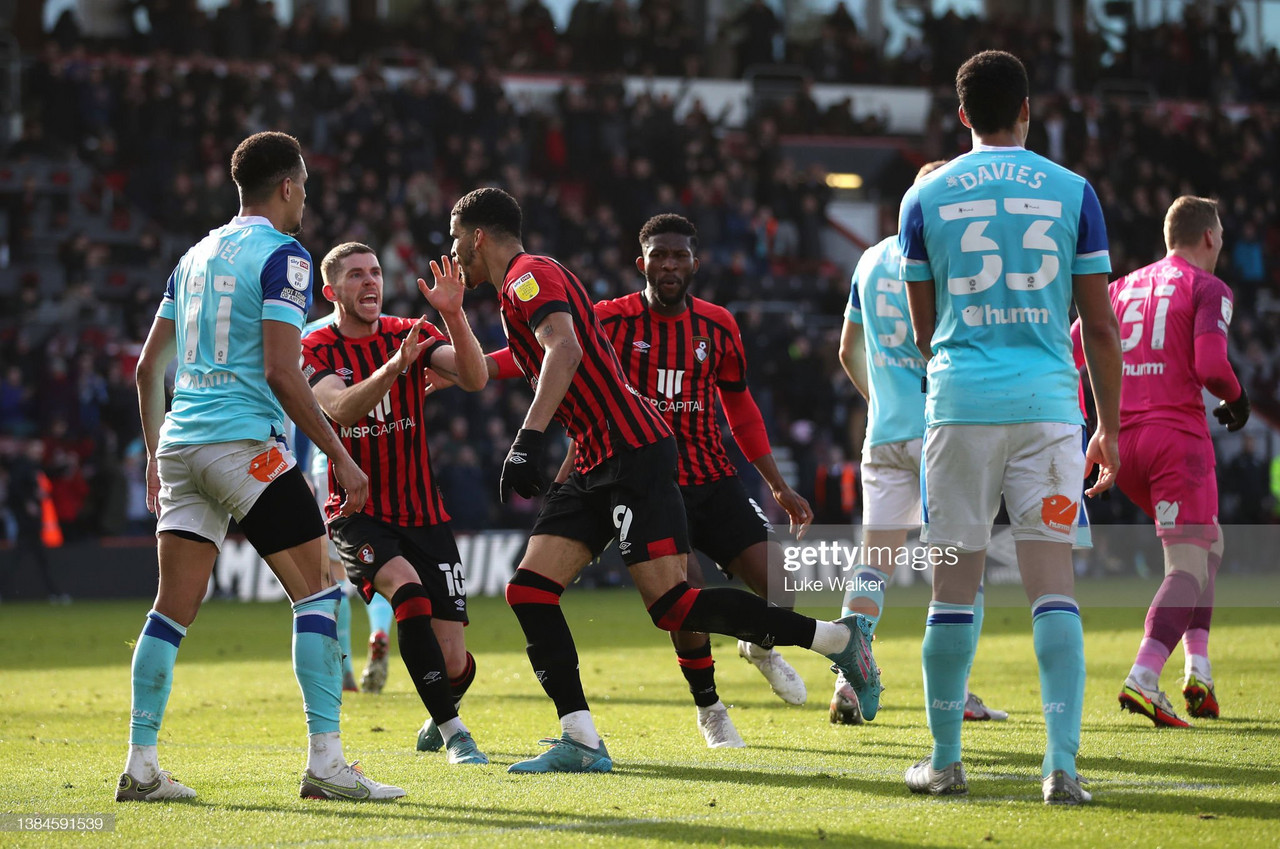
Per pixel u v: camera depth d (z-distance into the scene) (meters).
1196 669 18.03
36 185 68.75
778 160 77.94
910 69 86.75
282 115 70.50
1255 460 63.44
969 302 12.16
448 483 55.97
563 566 14.50
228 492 12.85
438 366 16.92
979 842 10.31
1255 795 12.12
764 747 15.84
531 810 11.84
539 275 14.06
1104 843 10.23
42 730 18.53
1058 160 80.25
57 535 56.12
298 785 13.45
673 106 76.25
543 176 75.50
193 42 74.50
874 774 13.70
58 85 70.12
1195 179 81.56
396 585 15.75
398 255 64.56
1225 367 17.95
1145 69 89.44
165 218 67.94
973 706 18.22
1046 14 90.25
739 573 18.20
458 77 73.69
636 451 14.16
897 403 19.03
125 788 12.61
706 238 72.31
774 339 64.69
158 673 12.82
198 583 13.23
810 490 59.22
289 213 13.78
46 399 57.28
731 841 10.46
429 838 10.69
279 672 27.41
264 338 12.80
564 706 14.26
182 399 13.17
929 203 12.39
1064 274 12.16
